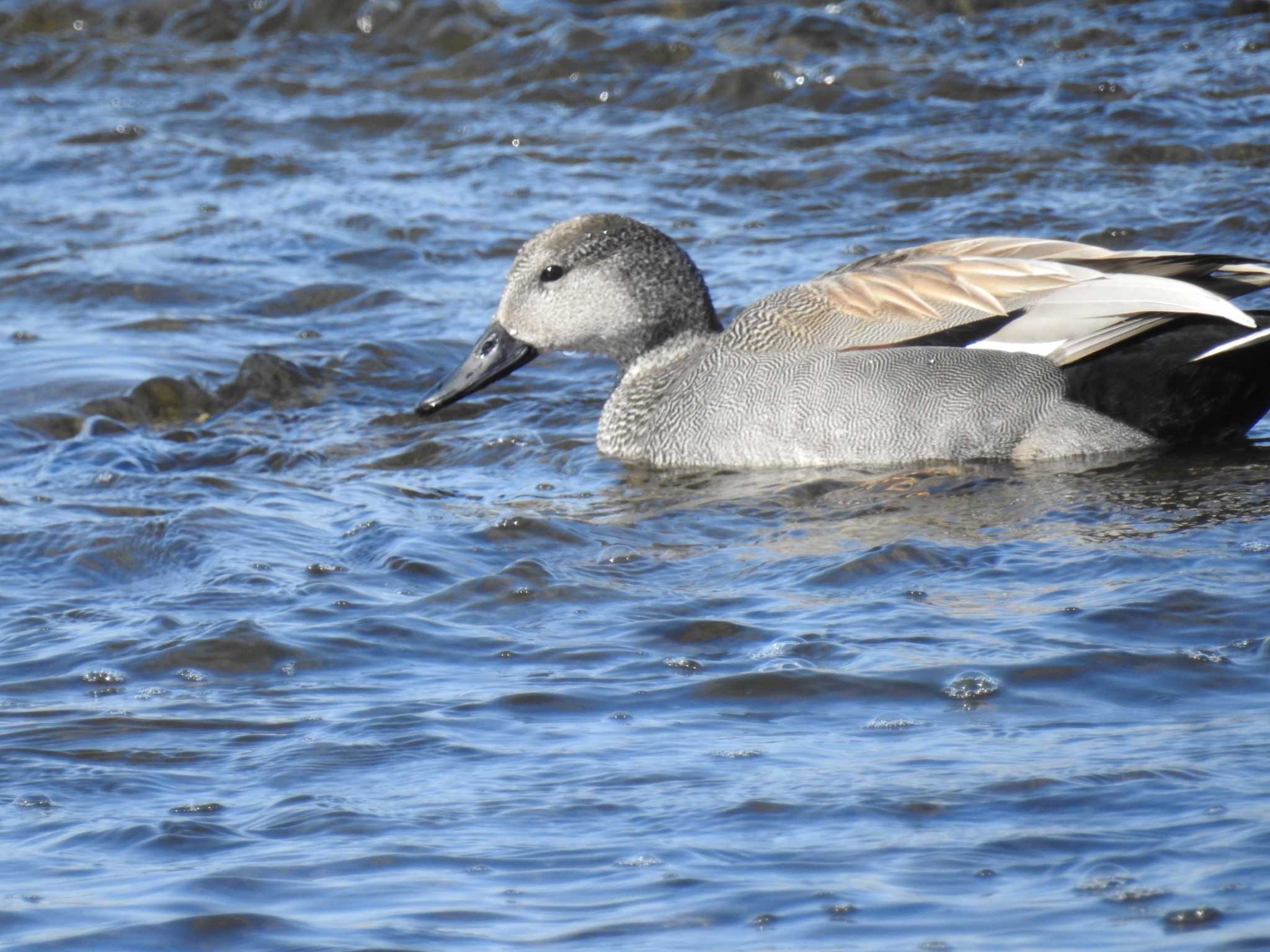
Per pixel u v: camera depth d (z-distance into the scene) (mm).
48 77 26031
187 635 9219
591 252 13992
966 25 24875
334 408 15164
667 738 7773
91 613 9773
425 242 19391
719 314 16422
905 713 7934
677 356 13930
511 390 15523
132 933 6184
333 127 23578
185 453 13789
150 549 10906
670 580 10180
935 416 12492
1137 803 6828
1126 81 22344
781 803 7016
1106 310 12234
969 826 6746
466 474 13203
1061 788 6996
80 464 13445
